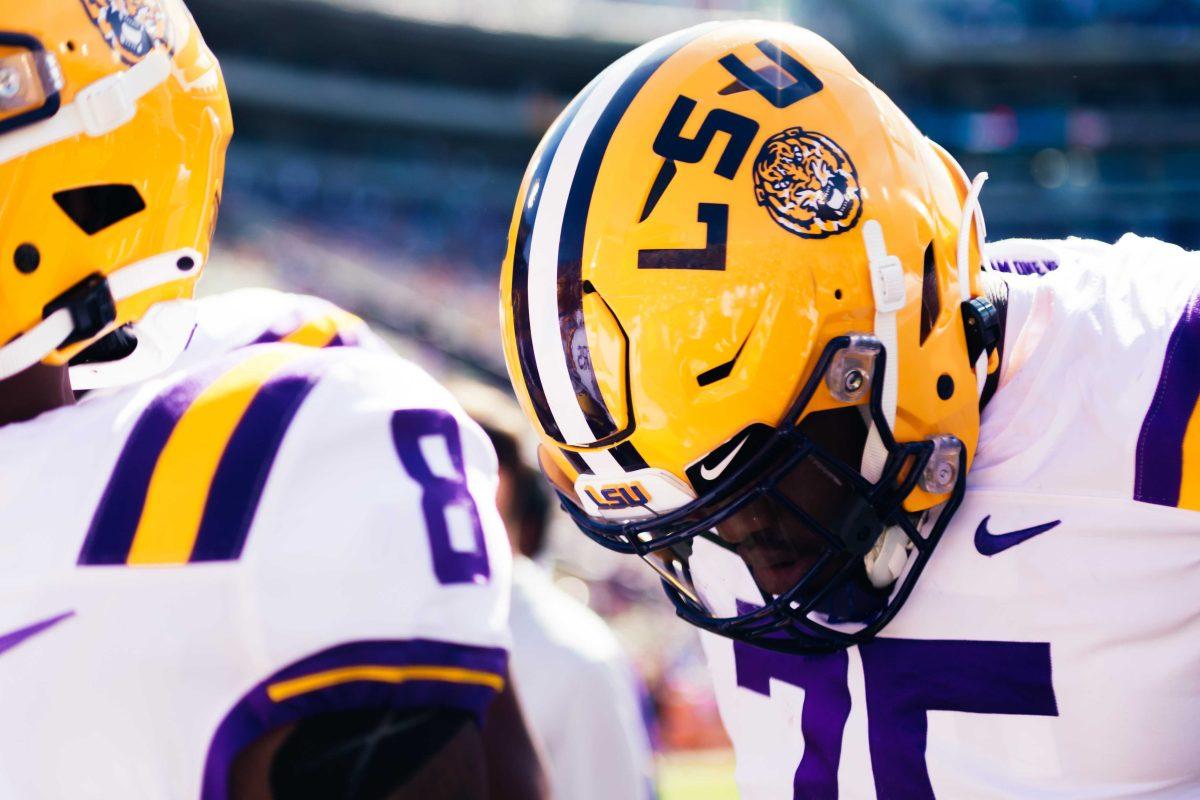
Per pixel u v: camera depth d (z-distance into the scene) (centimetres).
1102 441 106
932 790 112
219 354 108
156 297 89
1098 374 108
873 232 105
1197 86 1695
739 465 105
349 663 65
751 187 103
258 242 1336
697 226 102
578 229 104
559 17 1595
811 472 105
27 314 81
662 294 102
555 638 165
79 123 82
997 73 1681
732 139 104
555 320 105
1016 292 116
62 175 81
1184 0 1680
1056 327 111
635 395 103
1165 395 104
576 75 1669
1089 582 106
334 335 114
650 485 105
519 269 107
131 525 69
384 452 71
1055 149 1725
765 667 124
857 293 104
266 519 68
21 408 83
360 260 1409
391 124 1631
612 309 103
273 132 1595
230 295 117
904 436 105
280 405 71
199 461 70
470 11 1552
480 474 74
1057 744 108
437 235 1562
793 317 103
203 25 1471
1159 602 104
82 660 67
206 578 67
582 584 591
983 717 110
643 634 887
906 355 105
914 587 112
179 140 88
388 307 1306
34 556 70
